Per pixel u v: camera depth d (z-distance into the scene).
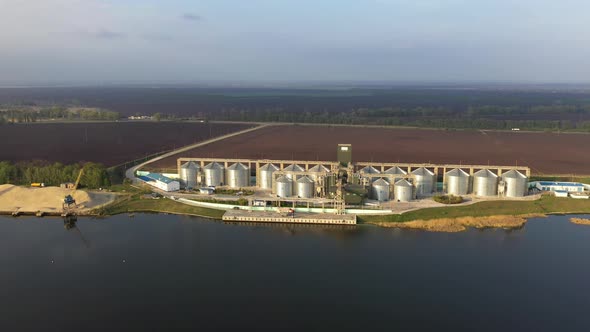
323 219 133.50
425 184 157.12
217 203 147.50
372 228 130.62
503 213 139.75
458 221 134.12
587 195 152.00
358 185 149.62
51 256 111.56
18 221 137.00
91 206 146.75
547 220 137.00
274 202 146.38
